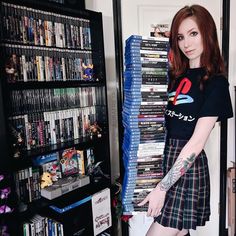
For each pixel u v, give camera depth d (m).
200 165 1.19
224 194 1.93
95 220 1.48
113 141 1.83
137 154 1.15
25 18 1.22
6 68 1.14
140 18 1.72
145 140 1.15
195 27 1.08
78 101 1.48
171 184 1.05
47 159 1.42
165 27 1.76
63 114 1.42
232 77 1.87
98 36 1.47
